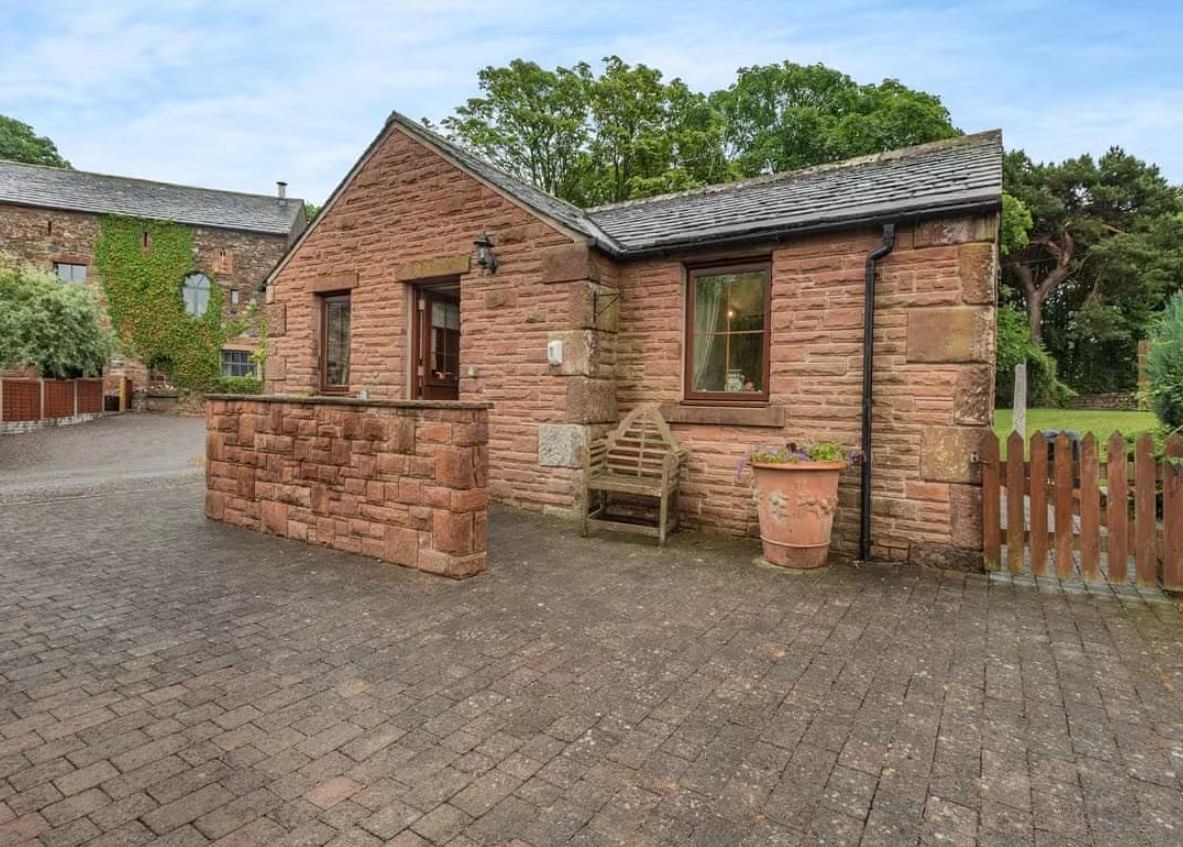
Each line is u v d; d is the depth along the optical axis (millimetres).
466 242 7969
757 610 4375
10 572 4926
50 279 20750
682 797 2324
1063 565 5082
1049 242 33031
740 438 6598
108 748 2566
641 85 23859
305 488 5883
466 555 4961
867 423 5762
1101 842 2109
